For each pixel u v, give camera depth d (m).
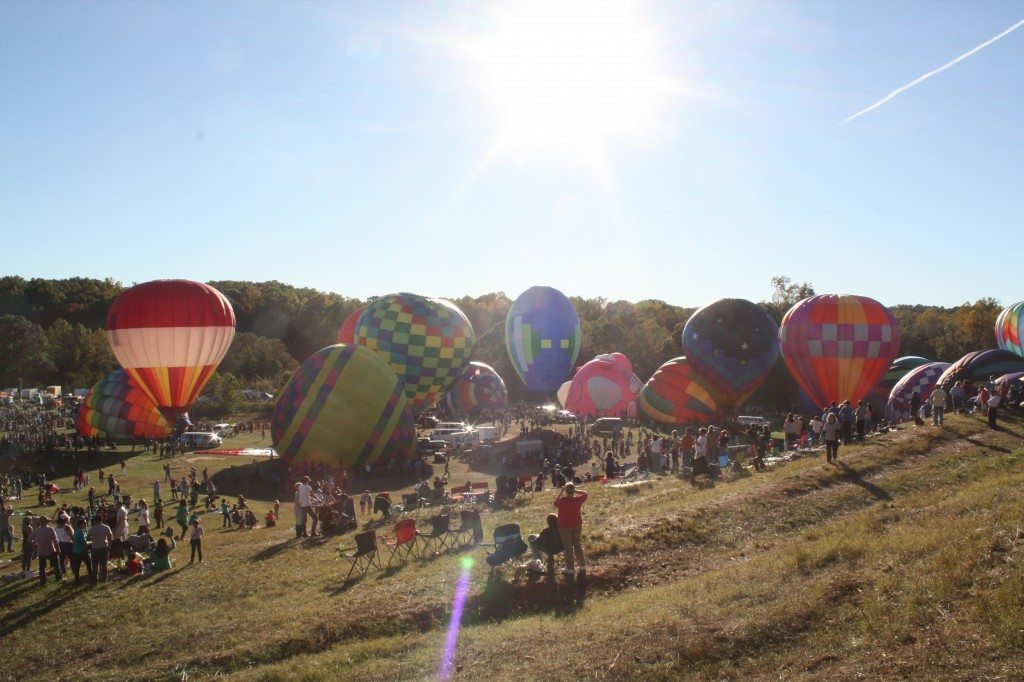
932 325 102.81
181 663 13.00
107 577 19.16
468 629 13.02
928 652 8.29
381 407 44.28
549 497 25.55
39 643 14.74
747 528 17.53
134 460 51.44
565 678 9.91
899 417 40.31
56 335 122.12
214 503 35.06
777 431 52.81
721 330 50.72
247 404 89.38
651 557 16.05
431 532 20.36
